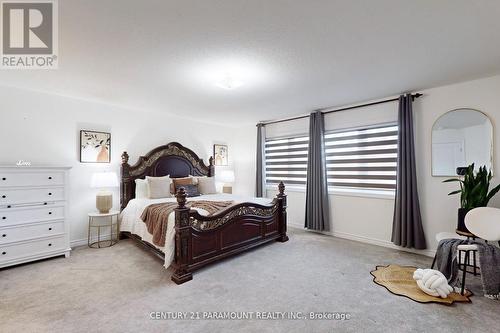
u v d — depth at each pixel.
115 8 1.62
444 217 3.17
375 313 2.01
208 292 2.34
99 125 3.97
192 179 4.82
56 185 3.17
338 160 4.35
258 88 3.25
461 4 1.60
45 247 3.08
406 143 3.38
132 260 3.14
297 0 1.55
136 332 1.76
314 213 4.36
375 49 2.21
